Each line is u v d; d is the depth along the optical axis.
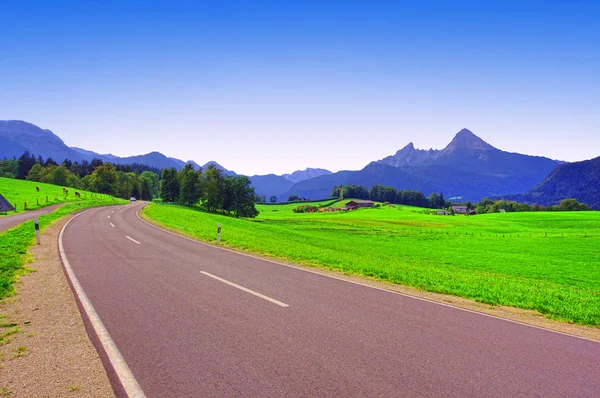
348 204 189.75
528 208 174.38
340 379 4.83
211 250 16.83
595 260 32.47
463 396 4.52
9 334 6.09
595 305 10.20
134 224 29.69
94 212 45.38
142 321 6.84
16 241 16.77
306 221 82.56
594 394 4.70
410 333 6.70
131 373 4.83
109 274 10.86
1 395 4.22
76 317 6.97
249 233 28.92
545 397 4.59
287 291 9.48
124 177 156.12
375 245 38.16
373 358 5.53
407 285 11.31
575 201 165.38
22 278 10.09
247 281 10.49
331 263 14.51
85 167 190.38
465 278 13.71
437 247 40.84
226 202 100.31
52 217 32.84
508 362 5.60
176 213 47.06
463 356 5.75
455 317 7.87
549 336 6.94
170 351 5.55
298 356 5.51
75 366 4.99
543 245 44.69
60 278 10.19
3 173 152.50
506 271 24.16
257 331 6.49
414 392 4.56
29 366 4.95
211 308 7.75
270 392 4.44
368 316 7.62
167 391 4.41
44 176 138.25
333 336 6.38
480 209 186.12
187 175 104.69
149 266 12.29
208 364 5.16
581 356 5.97
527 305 9.48
